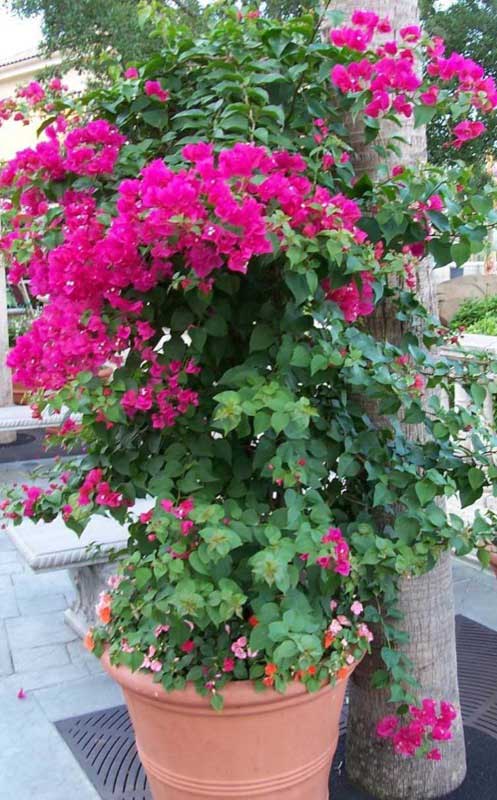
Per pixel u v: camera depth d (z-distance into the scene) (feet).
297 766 5.21
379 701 6.41
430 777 6.47
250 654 4.98
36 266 5.25
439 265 5.16
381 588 5.50
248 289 5.07
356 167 5.81
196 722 5.00
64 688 8.54
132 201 4.20
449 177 4.96
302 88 5.22
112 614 5.61
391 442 5.71
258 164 4.28
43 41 22.22
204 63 5.30
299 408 4.42
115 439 5.45
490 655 9.01
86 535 9.20
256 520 4.99
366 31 5.14
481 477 5.30
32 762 7.20
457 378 5.41
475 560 11.47
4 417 15.80
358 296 5.01
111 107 5.44
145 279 4.57
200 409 5.26
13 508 5.92
